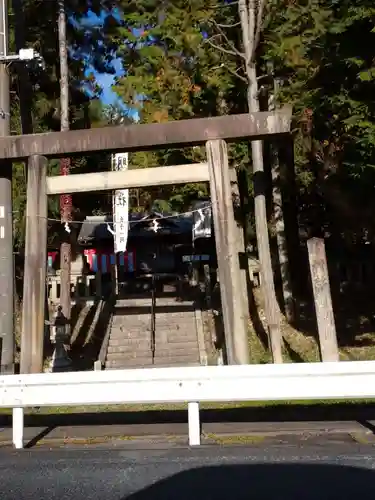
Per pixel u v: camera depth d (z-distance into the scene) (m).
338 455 5.52
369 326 14.90
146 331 16.20
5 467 5.41
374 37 9.38
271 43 12.38
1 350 10.13
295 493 4.50
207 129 10.08
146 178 10.35
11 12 17.56
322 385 5.99
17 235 17.84
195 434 6.12
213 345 15.18
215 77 14.12
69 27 19.45
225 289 9.95
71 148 10.17
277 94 12.45
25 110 17.58
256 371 6.08
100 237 25.25
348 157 10.46
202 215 23.52
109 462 5.50
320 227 17.23
